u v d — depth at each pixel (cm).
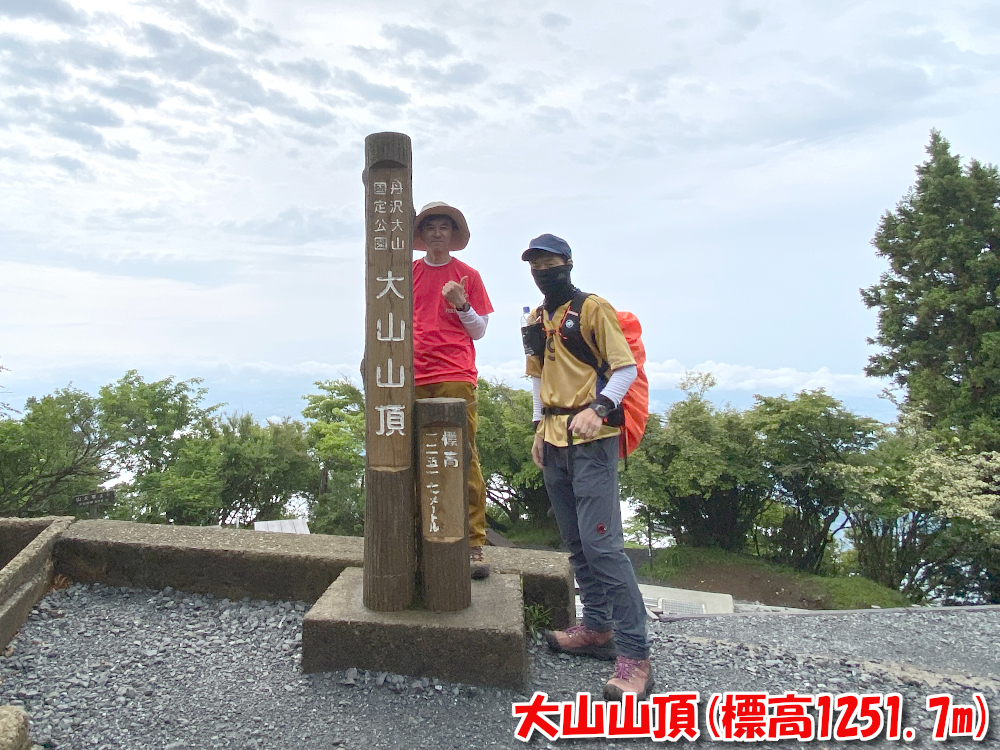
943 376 1825
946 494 1262
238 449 1778
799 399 1555
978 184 1878
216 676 267
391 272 273
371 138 272
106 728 229
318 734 229
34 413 1402
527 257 286
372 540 276
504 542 1875
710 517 1727
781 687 299
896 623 545
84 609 335
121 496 1728
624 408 275
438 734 233
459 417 276
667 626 484
